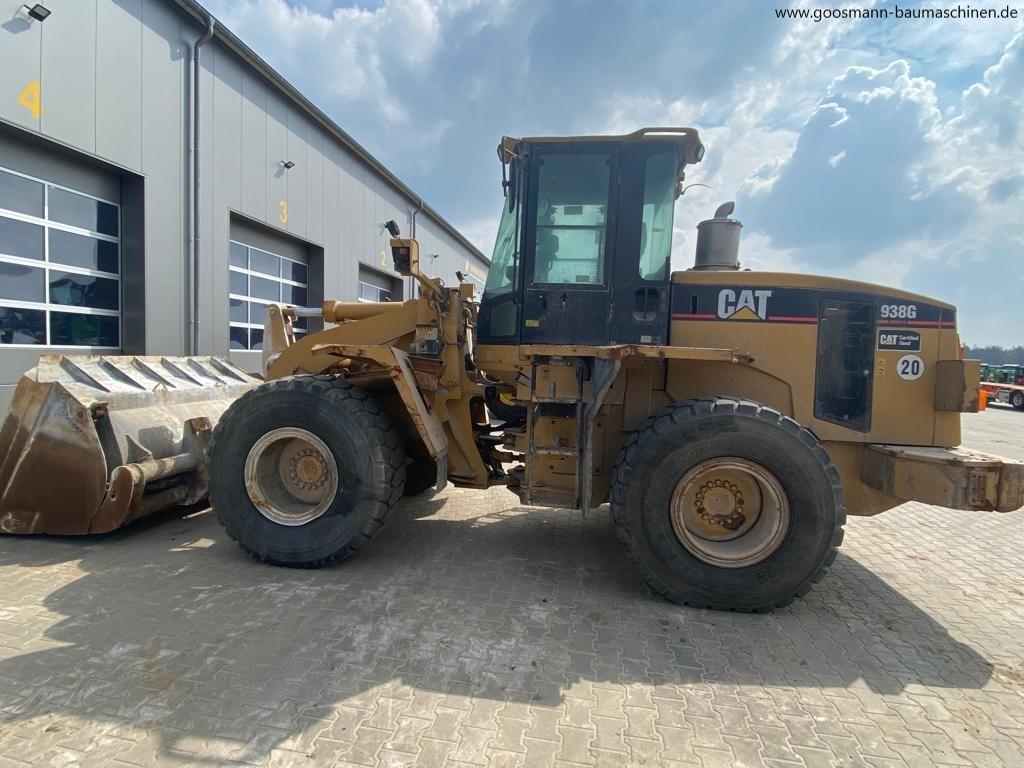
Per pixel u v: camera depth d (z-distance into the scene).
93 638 2.56
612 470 3.62
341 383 3.52
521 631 2.76
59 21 6.10
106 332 7.20
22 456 3.75
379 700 2.18
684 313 3.53
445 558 3.71
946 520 5.12
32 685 2.20
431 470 4.91
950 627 2.99
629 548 3.11
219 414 4.78
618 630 2.81
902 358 3.42
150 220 7.39
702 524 3.18
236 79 8.89
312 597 3.05
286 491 3.65
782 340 3.47
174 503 4.16
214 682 2.26
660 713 2.17
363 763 1.85
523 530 4.36
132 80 7.02
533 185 3.63
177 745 1.91
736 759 1.93
